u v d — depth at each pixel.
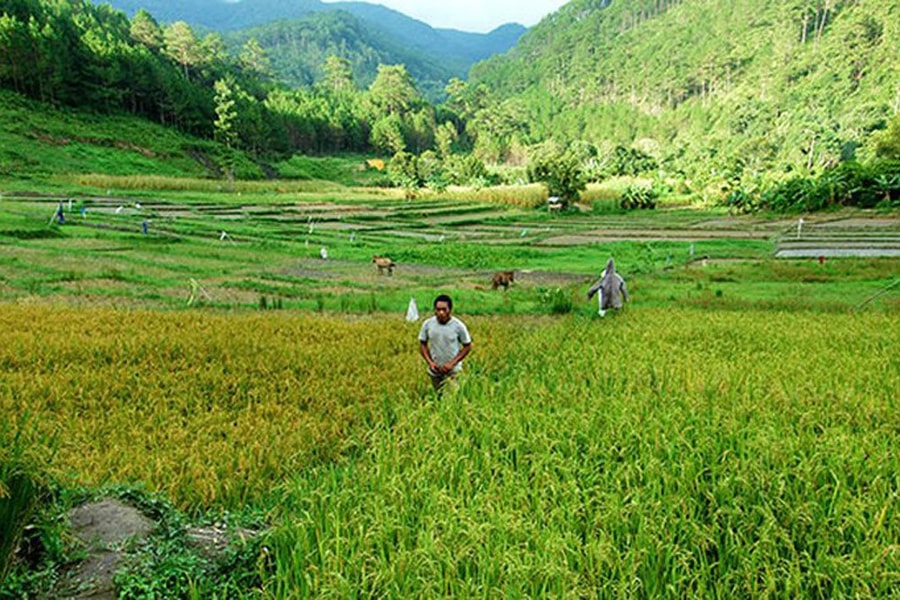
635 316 17.23
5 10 103.50
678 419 6.68
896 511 4.59
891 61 140.50
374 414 7.59
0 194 54.97
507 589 3.74
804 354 11.09
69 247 31.92
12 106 91.94
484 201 95.75
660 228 62.28
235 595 4.06
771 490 5.00
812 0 191.75
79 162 84.56
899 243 42.81
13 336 11.85
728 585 3.95
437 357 8.58
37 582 3.94
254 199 76.25
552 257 40.09
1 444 4.45
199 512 5.29
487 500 4.82
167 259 31.25
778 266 30.52
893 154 88.38
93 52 108.31
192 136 118.88
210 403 8.41
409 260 38.16
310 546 4.39
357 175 138.88
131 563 4.18
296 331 14.17
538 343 12.67
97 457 6.11
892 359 10.44
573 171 91.38
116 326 14.02
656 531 4.43
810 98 150.88
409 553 4.04
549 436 6.27
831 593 3.93
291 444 6.57
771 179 83.50
